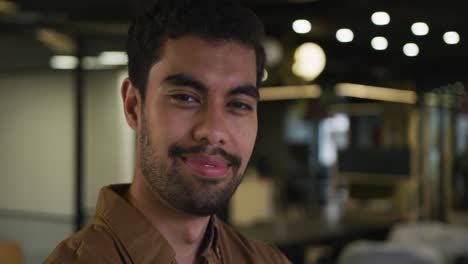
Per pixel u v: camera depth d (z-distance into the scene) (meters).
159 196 0.90
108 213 0.92
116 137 4.89
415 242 5.10
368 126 9.79
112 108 4.89
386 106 9.02
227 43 0.90
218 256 1.03
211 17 0.89
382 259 4.26
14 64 5.35
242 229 5.62
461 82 7.73
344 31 4.89
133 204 0.96
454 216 9.05
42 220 5.19
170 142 0.87
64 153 5.13
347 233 5.90
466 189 9.49
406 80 7.85
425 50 6.15
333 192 9.58
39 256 5.00
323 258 5.82
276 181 12.17
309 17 4.18
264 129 14.34
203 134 0.87
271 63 4.86
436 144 8.62
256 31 0.94
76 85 4.75
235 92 0.89
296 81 6.15
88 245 0.87
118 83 4.85
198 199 0.88
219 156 0.88
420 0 3.91
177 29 0.88
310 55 4.64
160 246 0.91
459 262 4.86
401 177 8.24
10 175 5.46
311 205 11.23
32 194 5.30
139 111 0.94
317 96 8.69
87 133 4.99
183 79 0.87
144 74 0.92
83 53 4.71
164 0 0.92
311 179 12.69
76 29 4.57
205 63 0.88
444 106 8.73
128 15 4.22
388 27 4.70
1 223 5.39
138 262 0.89
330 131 10.55
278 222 6.31
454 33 4.94
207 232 0.99
